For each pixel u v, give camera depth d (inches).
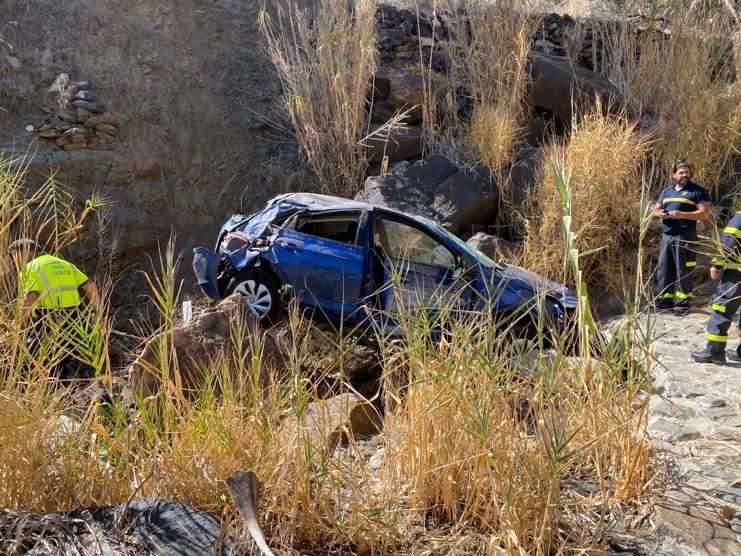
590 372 155.6
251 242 310.3
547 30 558.6
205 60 519.2
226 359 181.8
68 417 148.9
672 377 259.0
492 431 142.6
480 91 472.1
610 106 468.1
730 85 474.6
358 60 447.5
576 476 161.8
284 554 130.8
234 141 486.0
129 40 501.7
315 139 448.8
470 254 290.7
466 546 137.5
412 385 155.7
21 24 477.4
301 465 138.6
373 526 137.9
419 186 424.2
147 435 143.6
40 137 422.3
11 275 154.9
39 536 122.6
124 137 447.8
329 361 197.9
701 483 171.2
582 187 386.9
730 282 280.1
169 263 157.8
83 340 148.7
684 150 433.7
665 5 537.0
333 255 297.1
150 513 129.0
